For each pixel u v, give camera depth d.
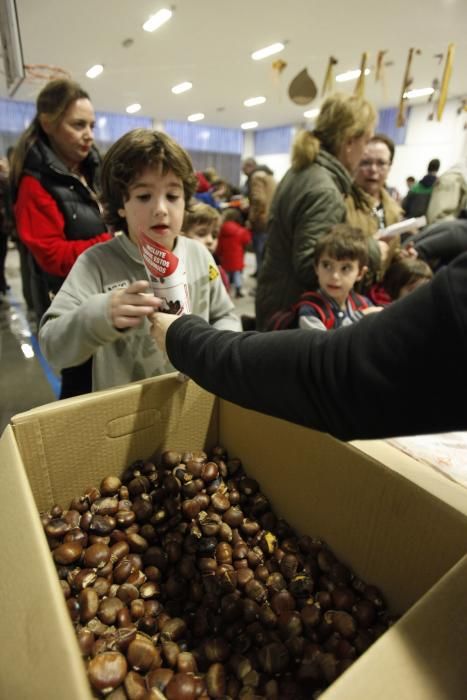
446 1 3.92
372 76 6.09
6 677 0.33
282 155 12.44
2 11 1.54
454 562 0.48
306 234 1.32
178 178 0.77
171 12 4.28
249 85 7.26
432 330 0.29
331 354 0.34
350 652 0.52
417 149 8.68
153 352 0.89
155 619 0.57
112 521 0.67
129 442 0.73
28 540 0.40
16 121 9.20
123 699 0.44
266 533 0.72
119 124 10.53
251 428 0.79
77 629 0.52
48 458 0.63
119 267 0.87
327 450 0.64
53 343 0.74
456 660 0.30
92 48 5.30
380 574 0.59
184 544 0.68
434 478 0.53
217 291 1.03
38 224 1.32
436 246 1.76
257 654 0.52
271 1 4.04
